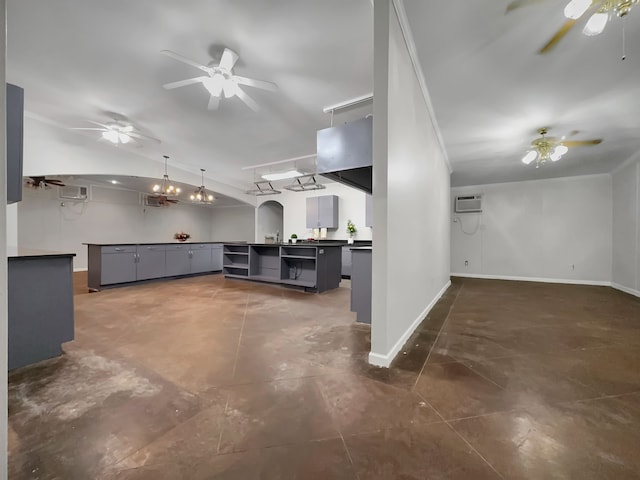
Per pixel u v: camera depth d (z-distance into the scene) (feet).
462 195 23.85
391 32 6.43
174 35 7.80
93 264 16.93
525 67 8.25
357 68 9.09
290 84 10.05
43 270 7.03
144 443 4.19
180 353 7.48
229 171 23.61
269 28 7.42
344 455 3.97
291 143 16.69
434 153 12.44
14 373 6.33
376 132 6.61
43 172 14.98
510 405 5.18
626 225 16.93
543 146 13.19
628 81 8.75
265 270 20.25
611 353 7.59
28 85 10.66
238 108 12.16
